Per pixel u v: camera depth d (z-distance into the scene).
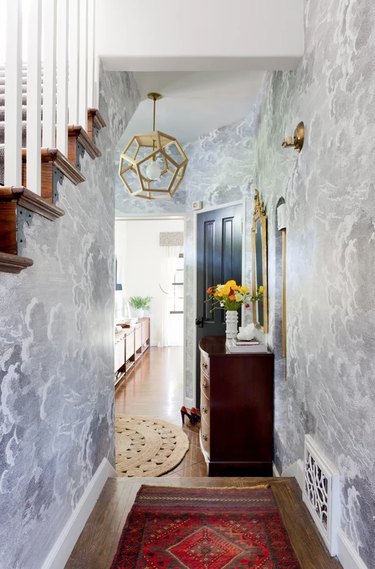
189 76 3.24
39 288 1.35
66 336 1.62
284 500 2.03
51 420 1.45
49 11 1.54
